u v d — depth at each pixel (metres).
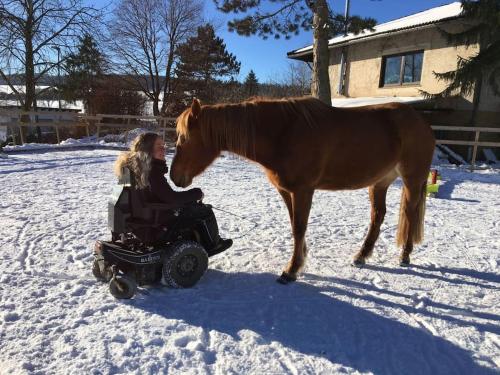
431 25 13.48
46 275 3.57
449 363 2.52
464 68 12.16
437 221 5.85
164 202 3.26
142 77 32.28
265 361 2.47
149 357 2.45
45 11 19.92
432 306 3.25
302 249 3.62
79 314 2.91
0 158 11.33
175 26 31.03
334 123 3.48
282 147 3.38
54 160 11.28
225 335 2.72
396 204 6.93
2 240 4.44
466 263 4.20
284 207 6.39
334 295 3.38
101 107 27.81
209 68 33.22
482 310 3.20
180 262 3.32
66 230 4.86
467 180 9.54
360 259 4.08
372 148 3.59
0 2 18.80
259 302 3.21
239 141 3.41
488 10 11.36
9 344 2.51
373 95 17.03
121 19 29.70
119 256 3.24
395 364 2.49
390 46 16.03
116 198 3.30
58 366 2.33
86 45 21.44
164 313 2.98
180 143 3.41
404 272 3.93
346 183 3.68
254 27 12.00
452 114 14.05
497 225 5.67
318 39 11.15
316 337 2.75
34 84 21.12
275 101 3.51
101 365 2.35
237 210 6.14
